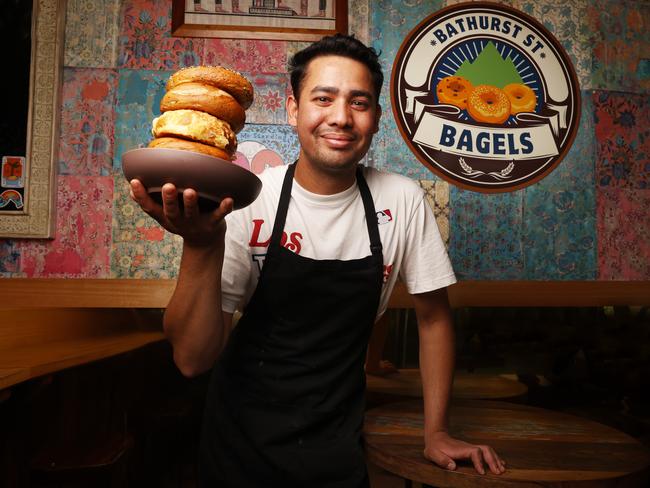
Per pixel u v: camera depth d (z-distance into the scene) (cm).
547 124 265
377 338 248
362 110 121
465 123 261
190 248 99
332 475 125
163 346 248
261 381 134
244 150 253
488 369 259
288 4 256
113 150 247
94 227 245
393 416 150
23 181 240
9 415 155
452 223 258
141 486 226
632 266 266
